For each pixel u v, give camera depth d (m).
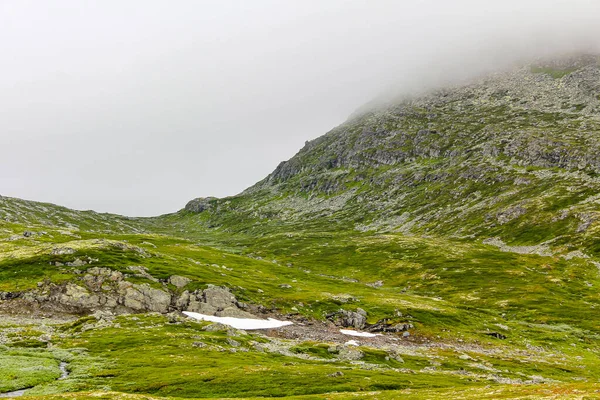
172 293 136.75
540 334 140.00
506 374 90.75
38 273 132.38
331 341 116.44
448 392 56.34
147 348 84.62
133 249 166.62
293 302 147.88
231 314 130.25
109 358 76.94
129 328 102.50
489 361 103.88
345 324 135.62
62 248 150.00
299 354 94.00
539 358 113.06
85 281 131.38
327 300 152.50
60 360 75.50
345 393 56.91
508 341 131.75
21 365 68.69
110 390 58.03
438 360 99.88
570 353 122.31
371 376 71.44
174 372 67.31
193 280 145.50
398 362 94.94
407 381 69.25
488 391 55.16
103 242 165.12
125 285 131.75
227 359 79.06
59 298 122.31
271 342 105.06
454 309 160.50
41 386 59.41
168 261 167.62
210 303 133.38
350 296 161.25
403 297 179.38
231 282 156.88
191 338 94.81
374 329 133.12
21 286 124.19
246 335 106.81
